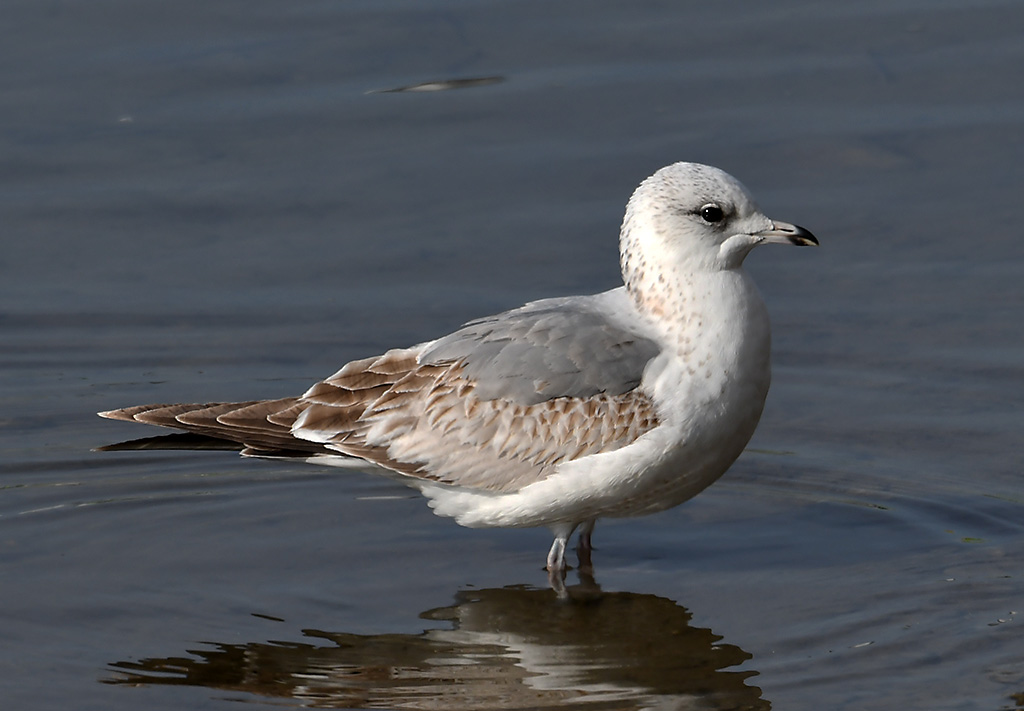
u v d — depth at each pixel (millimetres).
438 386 11109
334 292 15594
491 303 15242
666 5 19703
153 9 19578
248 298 15594
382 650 10352
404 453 11133
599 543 12172
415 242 16203
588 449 10766
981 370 14164
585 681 9898
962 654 10039
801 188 16656
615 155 17156
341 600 11102
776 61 18688
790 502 12641
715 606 10953
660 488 11000
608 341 10875
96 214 16594
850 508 12445
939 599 10852
